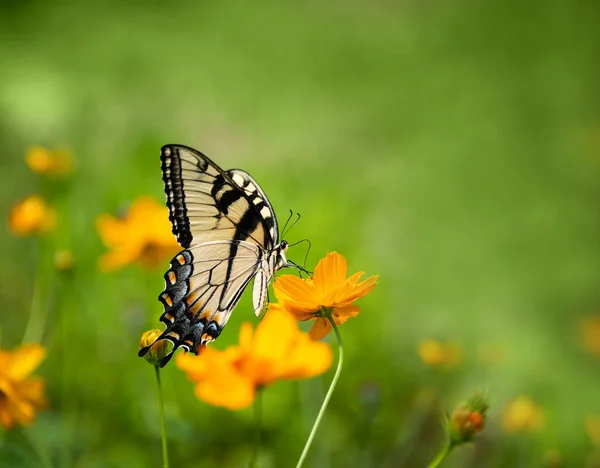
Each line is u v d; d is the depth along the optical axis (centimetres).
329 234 104
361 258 106
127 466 90
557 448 96
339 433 95
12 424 82
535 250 135
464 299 119
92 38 254
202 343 82
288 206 107
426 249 136
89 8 280
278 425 93
